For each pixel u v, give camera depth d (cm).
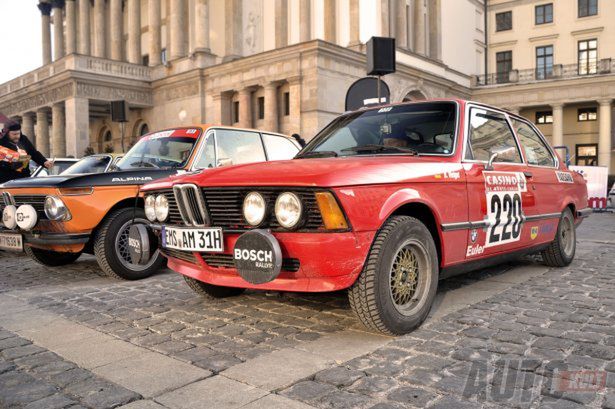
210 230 360
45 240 562
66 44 4634
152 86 3256
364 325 352
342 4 3134
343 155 442
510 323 383
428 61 3419
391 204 342
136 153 679
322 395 262
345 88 2570
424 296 373
